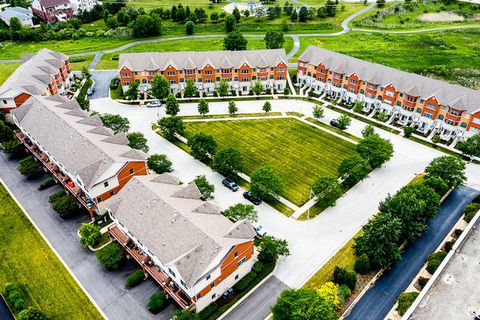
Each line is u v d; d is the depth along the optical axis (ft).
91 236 215.10
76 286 201.16
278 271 206.90
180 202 209.97
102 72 453.17
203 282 176.55
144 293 197.06
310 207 249.34
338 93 383.04
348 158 267.18
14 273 208.85
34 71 362.74
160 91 371.97
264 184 245.65
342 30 590.14
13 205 254.47
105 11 626.23
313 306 165.68
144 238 196.54
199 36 574.15
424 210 225.35
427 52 486.38
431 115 319.88
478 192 262.67
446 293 179.73
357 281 199.31
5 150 295.89
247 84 401.29
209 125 341.41
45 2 627.46
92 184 228.63
